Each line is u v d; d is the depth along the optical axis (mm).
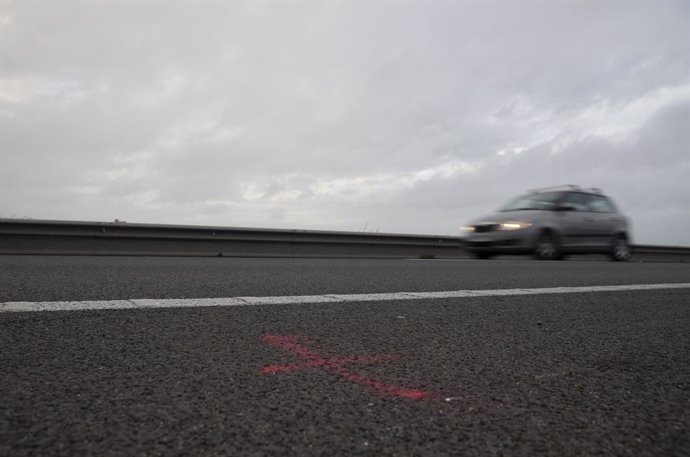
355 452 1163
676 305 3889
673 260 16109
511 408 1504
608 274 6445
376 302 3475
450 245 13258
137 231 9258
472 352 2189
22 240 8344
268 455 1129
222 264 6738
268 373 1767
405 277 5363
